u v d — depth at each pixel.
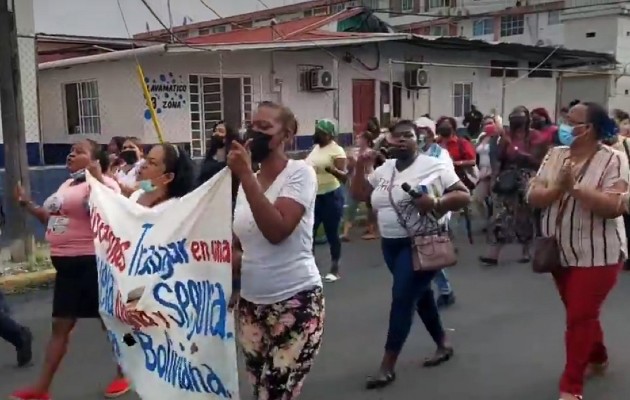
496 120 9.80
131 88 14.02
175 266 3.26
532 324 6.26
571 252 4.24
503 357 5.42
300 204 2.95
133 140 8.97
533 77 21.89
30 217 8.84
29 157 11.66
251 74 15.22
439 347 5.33
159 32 24.92
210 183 3.13
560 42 31.41
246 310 3.15
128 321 3.42
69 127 15.52
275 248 3.04
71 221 4.40
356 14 19.30
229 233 3.11
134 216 3.44
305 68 16.11
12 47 8.54
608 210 4.03
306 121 16.19
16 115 8.52
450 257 4.65
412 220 4.64
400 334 4.82
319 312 3.14
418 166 4.69
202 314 3.21
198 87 14.48
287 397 3.12
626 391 4.69
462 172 9.86
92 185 3.71
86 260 4.39
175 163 3.90
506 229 8.75
